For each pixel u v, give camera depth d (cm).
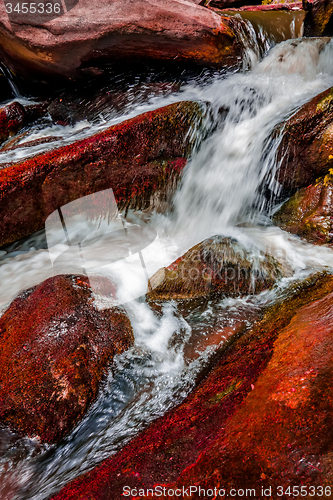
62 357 238
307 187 417
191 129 418
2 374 234
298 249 376
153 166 411
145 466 152
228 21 522
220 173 439
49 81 572
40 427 215
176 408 214
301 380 159
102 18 466
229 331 281
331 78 515
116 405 233
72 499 152
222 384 206
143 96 538
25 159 380
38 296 288
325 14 586
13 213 367
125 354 263
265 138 414
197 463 141
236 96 453
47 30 477
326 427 131
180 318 301
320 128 386
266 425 143
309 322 224
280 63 538
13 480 198
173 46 500
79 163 374
